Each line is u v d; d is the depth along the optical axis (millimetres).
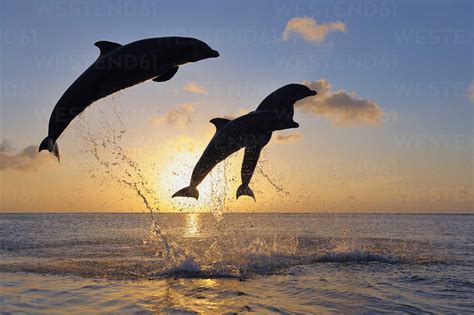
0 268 10797
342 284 8836
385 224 50406
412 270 10695
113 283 8945
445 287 8594
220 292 8047
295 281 9148
